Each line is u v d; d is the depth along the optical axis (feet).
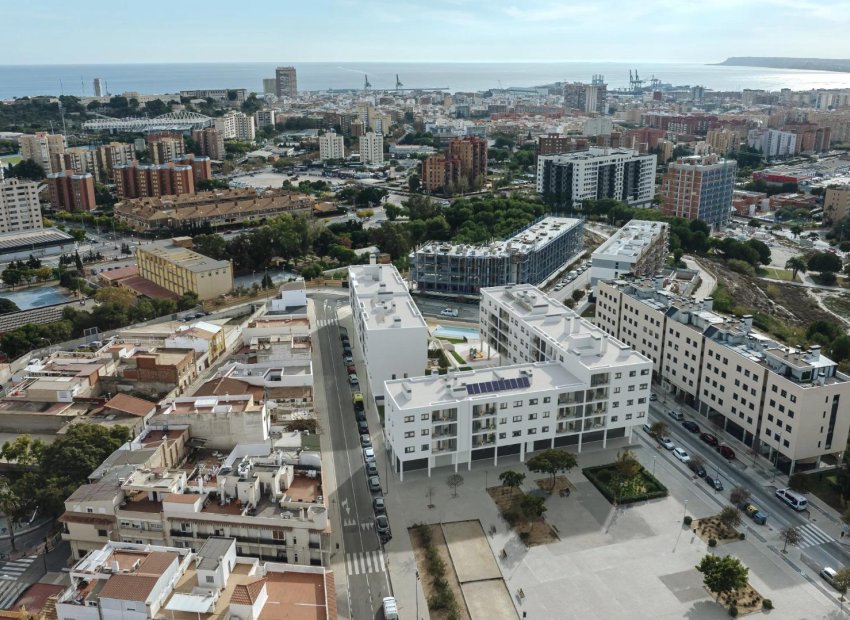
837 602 499.10
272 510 515.50
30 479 570.87
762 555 546.67
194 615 400.47
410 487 631.97
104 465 564.71
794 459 636.07
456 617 480.23
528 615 485.97
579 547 554.05
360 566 533.55
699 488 632.38
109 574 425.69
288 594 427.33
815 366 639.35
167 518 507.30
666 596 503.61
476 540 562.66
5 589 506.07
